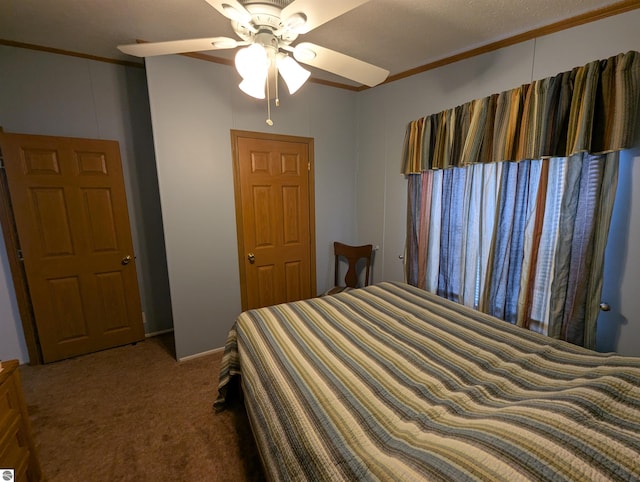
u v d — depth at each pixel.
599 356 1.25
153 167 2.71
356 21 1.78
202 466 1.47
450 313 1.81
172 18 1.75
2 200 2.18
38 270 2.29
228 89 2.39
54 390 2.06
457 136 2.11
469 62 2.10
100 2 1.59
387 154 2.82
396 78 2.63
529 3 1.55
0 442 1.11
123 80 2.50
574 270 1.61
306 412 1.00
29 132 2.21
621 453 0.69
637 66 1.37
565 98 1.56
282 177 2.76
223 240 2.54
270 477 0.96
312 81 2.80
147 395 2.01
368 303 1.98
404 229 2.76
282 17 1.13
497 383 1.12
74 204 2.36
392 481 0.72
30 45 2.13
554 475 0.66
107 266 2.54
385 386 1.12
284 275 2.91
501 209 1.91
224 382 1.77
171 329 2.97
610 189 1.47
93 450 1.56
